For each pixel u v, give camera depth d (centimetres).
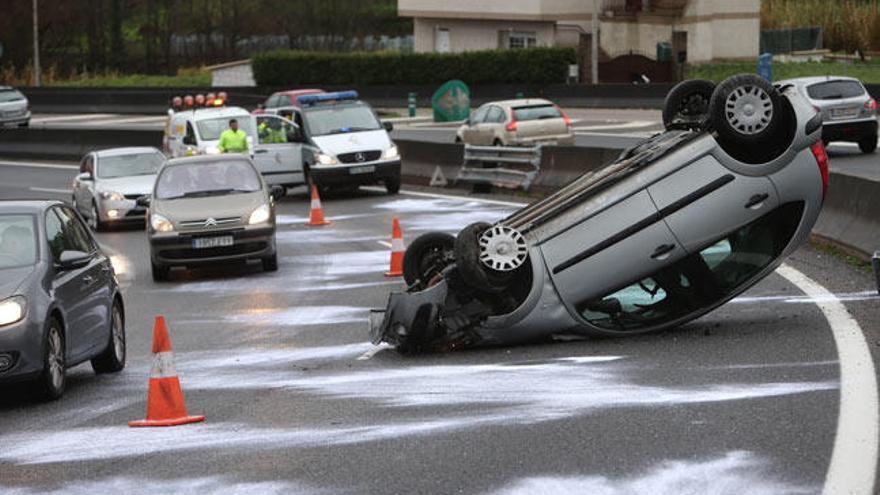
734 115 1748
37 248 1716
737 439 1209
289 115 4834
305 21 13300
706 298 1831
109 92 10038
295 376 1711
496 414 1373
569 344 1808
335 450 1252
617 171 1862
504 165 4653
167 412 1444
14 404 1648
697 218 1775
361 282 2725
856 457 1123
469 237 1758
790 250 1842
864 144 4756
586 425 1296
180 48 13575
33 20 12100
